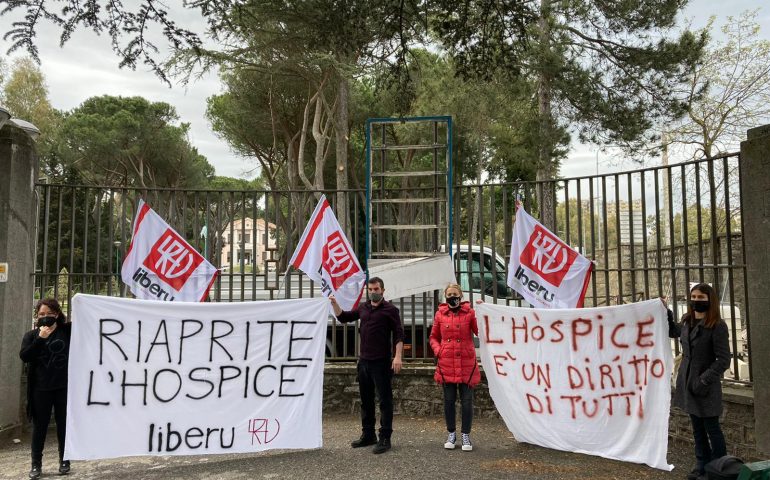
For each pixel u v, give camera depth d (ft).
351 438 20.36
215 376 18.48
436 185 24.35
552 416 18.71
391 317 19.12
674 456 17.85
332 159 96.68
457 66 23.24
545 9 42.83
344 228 28.86
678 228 59.00
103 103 115.75
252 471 16.85
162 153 120.78
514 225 22.43
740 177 17.47
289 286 24.25
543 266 21.94
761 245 16.60
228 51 50.29
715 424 15.21
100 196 24.26
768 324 16.24
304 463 17.44
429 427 21.84
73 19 15.71
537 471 16.35
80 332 17.58
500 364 19.86
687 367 15.66
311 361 19.03
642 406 17.15
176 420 18.03
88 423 17.33
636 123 44.83
